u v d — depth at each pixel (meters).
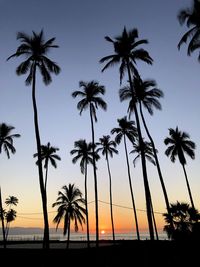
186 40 29.53
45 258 26.78
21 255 39.62
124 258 33.19
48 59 30.83
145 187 30.28
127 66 33.88
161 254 28.73
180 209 24.27
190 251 23.19
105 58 34.31
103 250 41.62
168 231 24.41
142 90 38.22
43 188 27.91
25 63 30.61
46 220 27.06
